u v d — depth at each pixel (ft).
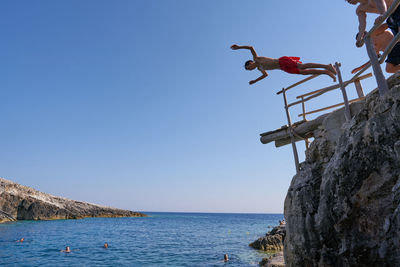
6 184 203.41
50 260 65.10
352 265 15.94
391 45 14.87
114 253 77.66
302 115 27.99
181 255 74.18
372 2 16.89
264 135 31.19
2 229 140.87
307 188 22.45
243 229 201.98
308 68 16.53
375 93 19.01
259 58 17.90
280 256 54.80
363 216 15.47
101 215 266.98
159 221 327.47
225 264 60.29
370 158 15.39
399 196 12.73
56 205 227.81
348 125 19.70
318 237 19.35
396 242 12.72
